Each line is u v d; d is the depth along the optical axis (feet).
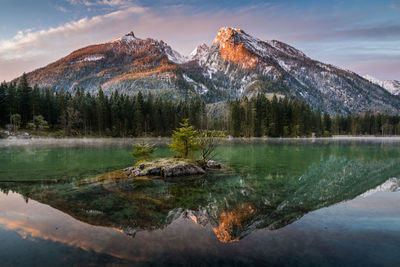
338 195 36.01
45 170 61.62
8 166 68.90
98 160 84.48
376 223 23.70
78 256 16.84
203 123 403.75
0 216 25.38
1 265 15.42
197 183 45.11
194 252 17.63
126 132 363.97
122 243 19.11
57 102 352.28
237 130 392.06
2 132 265.13
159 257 16.83
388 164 73.00
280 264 15.89
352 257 16.83
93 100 379.35
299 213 27.22
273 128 394.32
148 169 55.11
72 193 36.42
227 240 19.93
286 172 58.75
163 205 30.40
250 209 28.78
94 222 23.95
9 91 292.40
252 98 460.14
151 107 408.46
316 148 151.33
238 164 74.95
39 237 20.03
